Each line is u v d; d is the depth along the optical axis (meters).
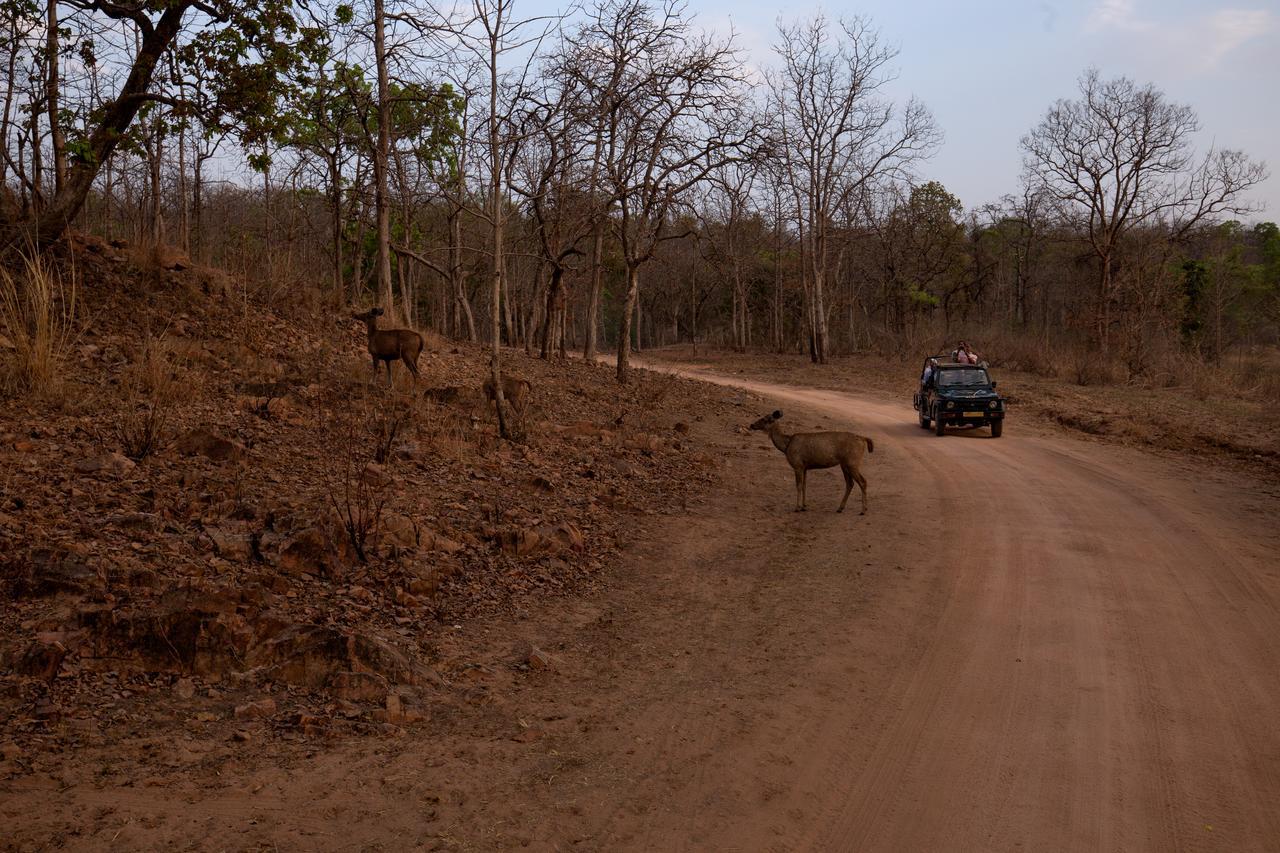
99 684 5.16
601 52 21.28
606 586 8.67
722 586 8.91
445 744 5.17
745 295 63.12
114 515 7.25
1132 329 34.38
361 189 26.08
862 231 49.62
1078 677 6.62
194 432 9.52
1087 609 8.14
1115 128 42.38
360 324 19.20
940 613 8.11
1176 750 5.48
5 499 7.16
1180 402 26.41
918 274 57.66
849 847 4.44
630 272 24.22
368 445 11.11
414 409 13.48
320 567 7.29
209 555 7.00
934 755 5.44
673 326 83.75
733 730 5.71
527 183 21.88
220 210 33.09
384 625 6.75
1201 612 8.02
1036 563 9.65
